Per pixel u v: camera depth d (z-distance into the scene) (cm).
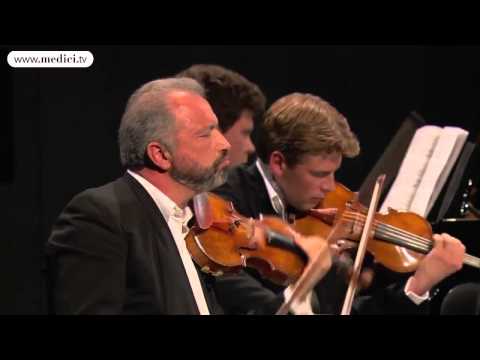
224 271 730
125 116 679
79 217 638
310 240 795
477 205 1066
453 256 864
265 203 824
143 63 1238
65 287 621
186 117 671
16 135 1165
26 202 1176
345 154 820
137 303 637
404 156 1057
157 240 656
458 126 1434
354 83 1388
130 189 669
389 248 899
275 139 803
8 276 1173
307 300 799
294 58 1350
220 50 1297
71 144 1198
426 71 1416
